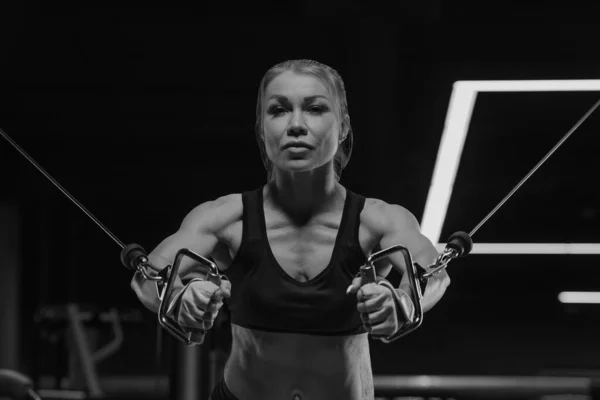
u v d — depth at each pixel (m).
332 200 2.50
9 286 11.91
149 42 9.13
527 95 7.54
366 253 2.49
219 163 11.68
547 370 12.00
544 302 12.05
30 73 9.20
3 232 11.85
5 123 10.14
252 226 2.46
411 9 8.38
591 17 7.61
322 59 8.95
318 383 2.51
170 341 4.70
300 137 2.34
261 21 9.05
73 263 12.30
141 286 2.38
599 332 12.28
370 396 2.59
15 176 11.38
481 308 12.41
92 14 9.01
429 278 2.41
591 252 9.16
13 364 11.91
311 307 2.40
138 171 11.70
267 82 2.42
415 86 8.71
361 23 8.72
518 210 9.02
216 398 2.65
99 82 9.26
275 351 2.47
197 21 9.06
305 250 2.45
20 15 8.87
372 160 9.02
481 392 7.28
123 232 12.90
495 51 7.79
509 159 8.41
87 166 11.55
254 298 2.42
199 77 9.14
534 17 7.74
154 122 10.04
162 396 10.79
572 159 8.41
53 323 7.78
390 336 2.17
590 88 5.16
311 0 8.86
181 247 2.45
